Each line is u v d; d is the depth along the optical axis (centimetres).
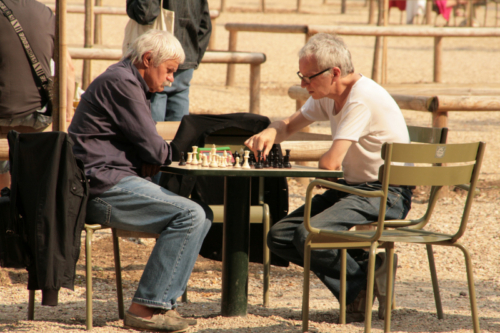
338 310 1195
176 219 1018
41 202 947
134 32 1623
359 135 1118
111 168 1045
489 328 1105
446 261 1576
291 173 1006
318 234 1037
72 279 973
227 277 1128
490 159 2516
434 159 973
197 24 1716
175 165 1052
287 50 5419
